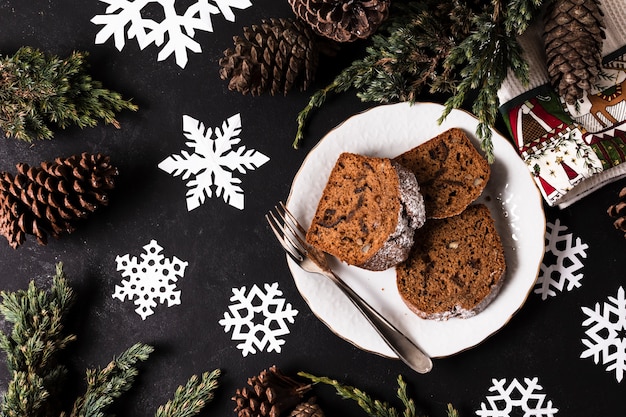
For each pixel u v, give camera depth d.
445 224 0.79
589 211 0.80
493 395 0.81
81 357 0.84
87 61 0.83
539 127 0.77
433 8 0.76
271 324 0.83
